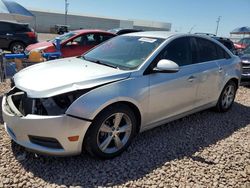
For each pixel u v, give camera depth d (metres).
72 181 2.98
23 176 3.01
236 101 6.40
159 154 3.62
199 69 4.40
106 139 3.31
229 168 3.39
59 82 3.15
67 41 9.42
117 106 3.29
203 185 3.04
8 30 13.02
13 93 3.62
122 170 3.21
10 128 3.27
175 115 4.19
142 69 3.60
